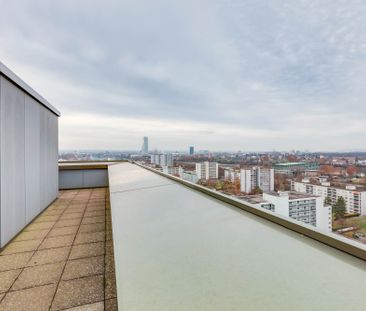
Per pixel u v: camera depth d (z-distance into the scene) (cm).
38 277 202
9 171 279
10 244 278
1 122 259
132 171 552
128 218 164
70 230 330
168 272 87
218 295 71
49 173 473
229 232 126
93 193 632
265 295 69
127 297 73
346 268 82
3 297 174
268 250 100
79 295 176
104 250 261
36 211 385
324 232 105
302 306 63
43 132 423
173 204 203
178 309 66
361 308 61
